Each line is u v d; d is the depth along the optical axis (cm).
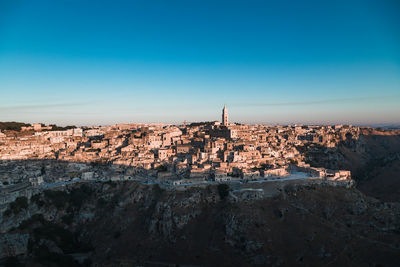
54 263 17300
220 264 16912
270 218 19512
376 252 16525
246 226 18350
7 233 17750
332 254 16638
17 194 19750
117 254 18562
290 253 16988
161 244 18762
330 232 18325
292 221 19275
